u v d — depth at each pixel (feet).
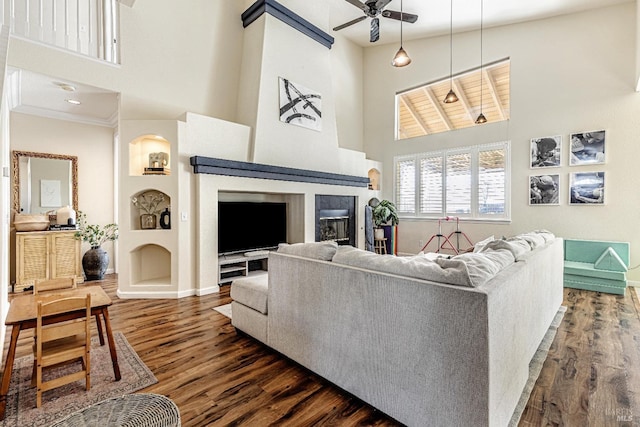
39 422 5.47
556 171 16.16
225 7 16.16
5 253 9.00
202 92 15.30
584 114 15.39
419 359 5.02
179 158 12.82
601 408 5.81
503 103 18.52
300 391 6.39
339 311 6.20
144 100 13.46
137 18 13.28
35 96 13.23
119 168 12.80
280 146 16.17
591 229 15.30
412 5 15.69
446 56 20.10
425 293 4.91
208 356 7.86
